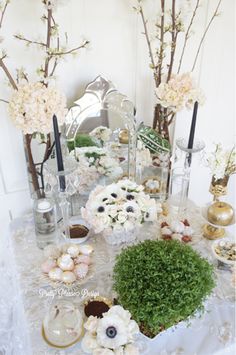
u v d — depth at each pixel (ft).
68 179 3.79
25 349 2.96
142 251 2.91
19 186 4.69
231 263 3.45
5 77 3.92
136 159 4.61
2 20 3.58
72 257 3.34
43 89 3.12
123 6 4.11
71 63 4.17
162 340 2.86
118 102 4.30
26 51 3.87
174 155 4.65
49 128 3.26
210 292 2.79
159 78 4.37
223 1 4.73
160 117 4.63
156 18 4.19
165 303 2.52
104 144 4.45
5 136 4.26
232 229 6.23
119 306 2.65
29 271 3.51
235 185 6.86
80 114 4.19
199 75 5.21
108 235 3.69
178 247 3.00
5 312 4.23
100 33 4.16
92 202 3.43
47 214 3.67
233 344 2.86
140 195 3.57
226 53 5.21
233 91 5.67
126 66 4.53
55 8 3.30
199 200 6.61
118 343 2.46
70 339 2.77
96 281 3.39
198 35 4.83
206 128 5.85
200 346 2.83
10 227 4.25
